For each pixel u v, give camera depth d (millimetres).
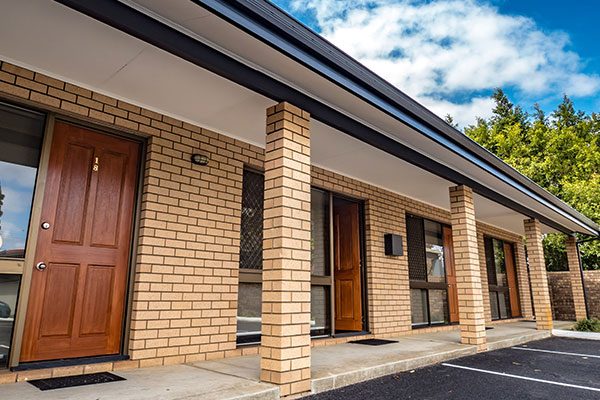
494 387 3723
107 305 3771
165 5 2576
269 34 2951
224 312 4477
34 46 3115
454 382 3887
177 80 3598
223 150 4785
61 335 3465
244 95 3844
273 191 3551
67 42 3051
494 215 9273
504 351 5930
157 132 4188
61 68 3438
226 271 4570
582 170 19297
